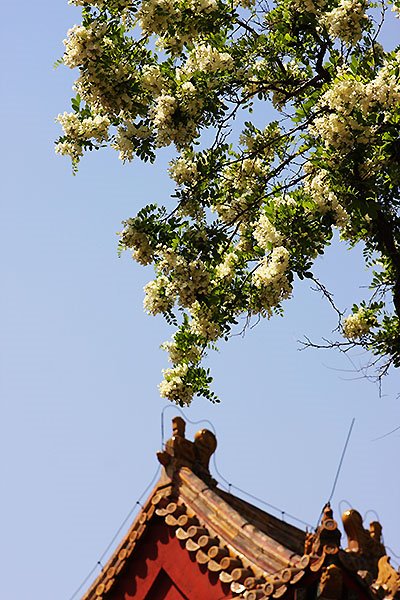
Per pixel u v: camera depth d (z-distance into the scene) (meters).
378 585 15.66
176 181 28.05
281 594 15.27
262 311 27.17
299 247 26.22
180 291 27.25
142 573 17.31
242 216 28.69
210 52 27.50
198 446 17.91
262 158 30.66
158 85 27.47
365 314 28.53
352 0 26.58
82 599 17.73
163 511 17.25
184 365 29.91
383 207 26.00
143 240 27.38
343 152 25.02
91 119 27.97
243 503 18.08
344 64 27.47
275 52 28.42
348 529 16.78
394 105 24.88
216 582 16.41
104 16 27.27
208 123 27.50
